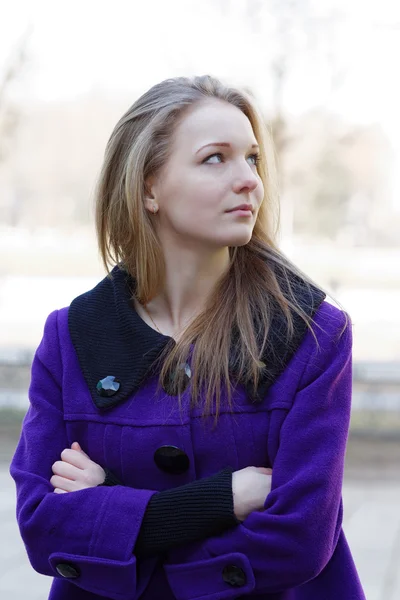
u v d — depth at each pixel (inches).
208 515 113.7
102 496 117.3
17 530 375.9
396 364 647.8
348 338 123.0
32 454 125.6
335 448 116.3
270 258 126.9
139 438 119.4
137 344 123.2
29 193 2503.7
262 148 128.8
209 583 113.7
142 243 124.3
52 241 2144.4
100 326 127.6
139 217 123.6
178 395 119.7
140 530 115.1
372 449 590.6
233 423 118.3
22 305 1322.6
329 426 117.3
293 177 1379.2
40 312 1275.8
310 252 1803.6
